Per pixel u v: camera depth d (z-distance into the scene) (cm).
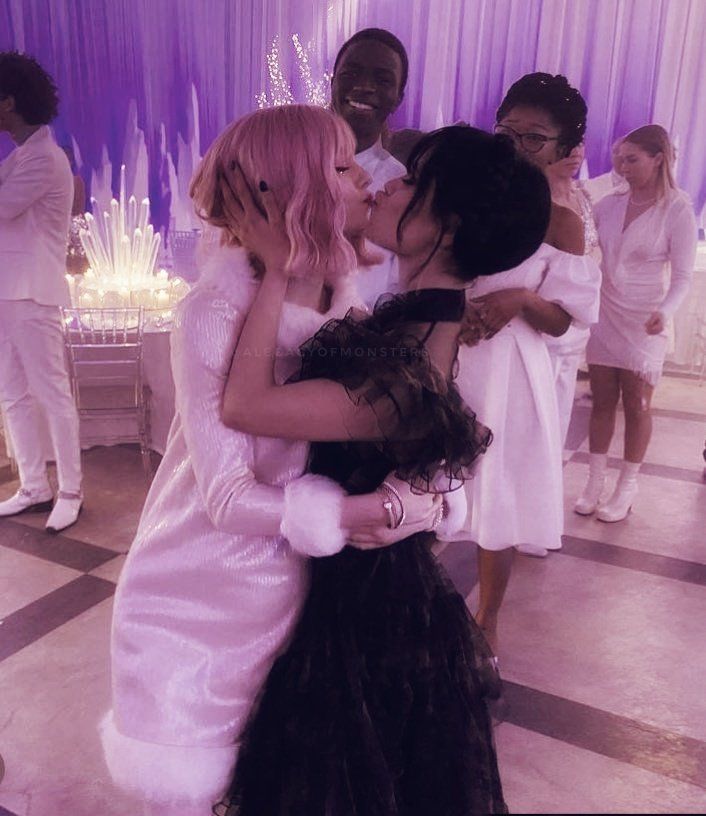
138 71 588
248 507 90
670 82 521
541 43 520
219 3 564
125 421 378
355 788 95
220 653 98
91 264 396
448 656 104
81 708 202
